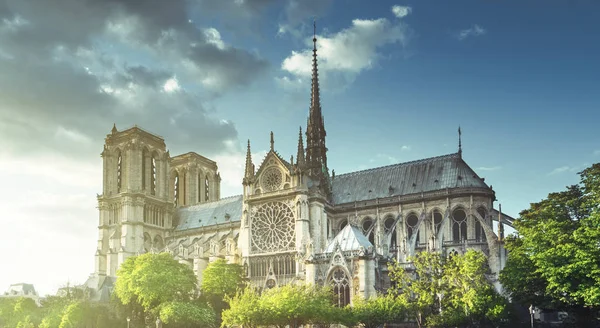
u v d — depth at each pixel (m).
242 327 99.75
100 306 126.50
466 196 126.50
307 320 82.44
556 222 79.00
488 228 118.62
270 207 134.50
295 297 81.94
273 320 82.00
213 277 120.19
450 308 82.94
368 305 85.31
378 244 117.69
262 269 131.75
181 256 153.75
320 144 153.62
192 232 171.50
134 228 166.88
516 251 86.62
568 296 76.31
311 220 131.88
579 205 82.06
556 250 74.56
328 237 138.62
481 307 80.12
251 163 141.50
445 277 84.62
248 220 137.12
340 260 98.31
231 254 137.88
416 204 132.75
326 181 147.25
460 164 134.38
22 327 140.50
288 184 132.50
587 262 69.81
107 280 156.62
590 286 70.06
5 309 164.25
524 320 96.50
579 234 73.19
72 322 120.25
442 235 125.00
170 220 179.75
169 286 112.25
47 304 144.50
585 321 79.31
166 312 103.00
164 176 181.75
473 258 84.62
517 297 85.50
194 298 121.62
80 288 153.38
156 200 175.62
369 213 138.75
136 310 118.75
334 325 95.56
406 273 96.62
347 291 97.06
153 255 121.56
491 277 112.00
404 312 86.00
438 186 132.88
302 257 118.75
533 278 81.38
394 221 133.12
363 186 146.50
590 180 80.94
